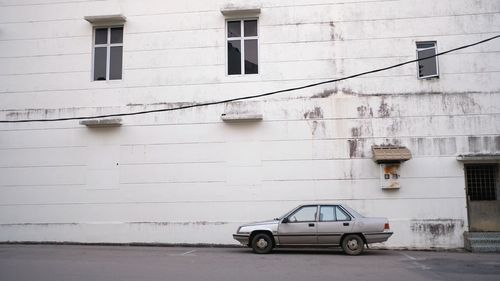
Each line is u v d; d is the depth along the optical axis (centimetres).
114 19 1656
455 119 1508
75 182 1612
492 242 1392
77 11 1698
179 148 1591
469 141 1495
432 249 1448
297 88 1562
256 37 1630
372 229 1257
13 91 1681
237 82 1599
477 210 1478
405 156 1441
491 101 1507
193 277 911
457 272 990
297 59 1588
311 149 1538
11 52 1703
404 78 1544
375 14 1579
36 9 1716
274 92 1568
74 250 1402
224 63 1614
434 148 1500
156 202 1573
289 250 1373
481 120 1502
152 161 1595
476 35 1539
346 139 1530
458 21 1550
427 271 1000
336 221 1275
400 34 1562
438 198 1478
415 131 1513
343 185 1511
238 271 982
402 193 1488
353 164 1517
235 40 1639
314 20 1598
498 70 1520
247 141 1566
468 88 1520
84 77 1661
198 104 1603
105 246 1530
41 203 1614
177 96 1616
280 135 1555
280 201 1525
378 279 897
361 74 1483
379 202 1492
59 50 1686
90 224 1581
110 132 1623
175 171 1580
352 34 1579
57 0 1711
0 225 1616
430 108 1520
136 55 1652
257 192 1539
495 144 1488
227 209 1542
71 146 1631
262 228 1299
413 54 1551
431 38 1552
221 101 1594
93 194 1599
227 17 1633
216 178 1562
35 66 1686
